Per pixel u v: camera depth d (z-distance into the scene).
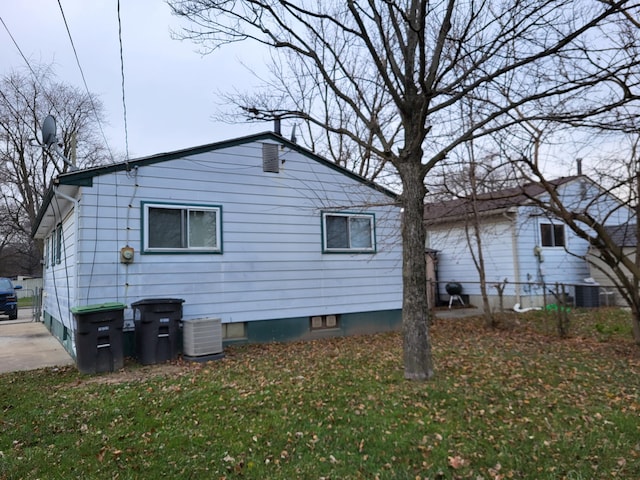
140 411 4.96
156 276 8.34
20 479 3.48
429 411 4.83
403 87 6.36
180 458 3.80
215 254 8.99
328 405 5.07
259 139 9.70
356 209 10.92
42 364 7.89
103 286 7.84
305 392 5.56
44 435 4.35
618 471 3.49
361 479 3.44
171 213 8.62
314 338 10.11
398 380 5.98
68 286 9.13
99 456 3.86
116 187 8.06
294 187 10.09
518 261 15.52
